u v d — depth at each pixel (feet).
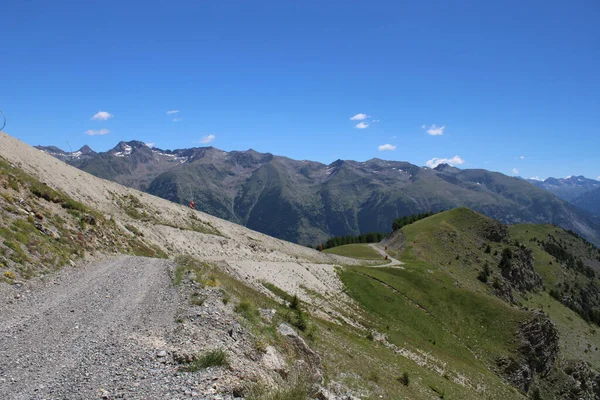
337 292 255.50
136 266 99.55
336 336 139.85
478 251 567.59
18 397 30.68
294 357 68.08
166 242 192.03
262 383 42.19
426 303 299.99
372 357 136.15
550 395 278.67
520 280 578.66
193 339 49.78
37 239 83.92
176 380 37.42
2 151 166.71
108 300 65.05
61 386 33.58
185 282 85.15
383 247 570.87
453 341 263.70
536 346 289.33
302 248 379.76
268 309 97.14
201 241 225.35
